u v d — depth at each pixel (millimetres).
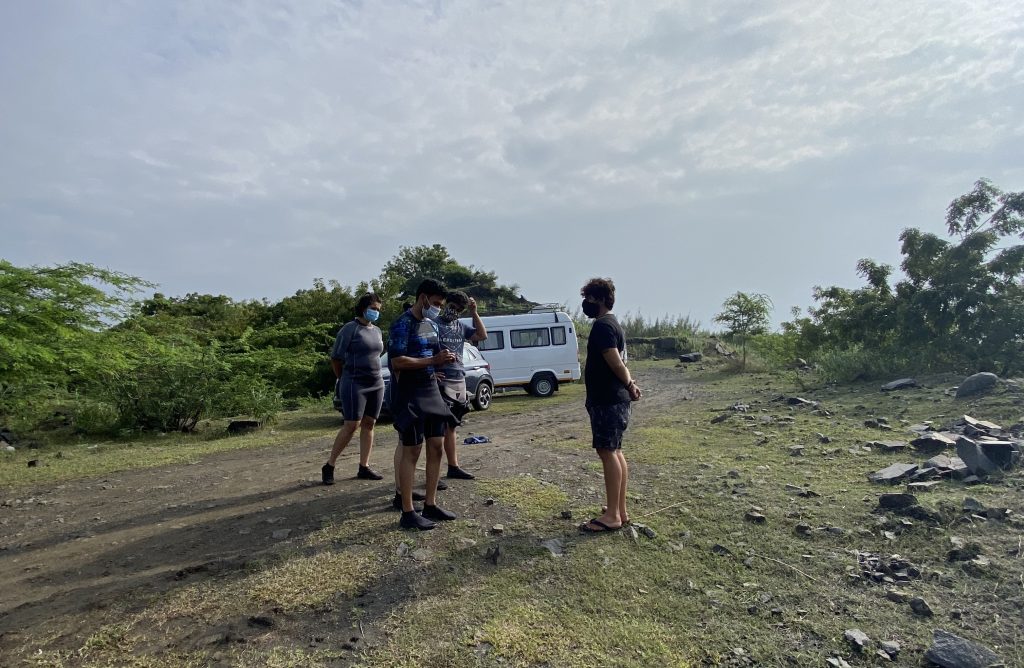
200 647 3271
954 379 10406
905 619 3455
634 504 5281
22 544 5129
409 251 39375
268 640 3312
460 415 6121
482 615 3514
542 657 3146
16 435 11367
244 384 13148
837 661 3119
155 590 3916
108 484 7430
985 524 4371
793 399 10234
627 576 3965
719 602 3678
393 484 6230
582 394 17172
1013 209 11258
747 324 20969
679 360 25516
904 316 12000
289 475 7141
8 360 10047
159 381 12031
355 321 6363
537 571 4016
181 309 22844
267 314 23438
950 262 11508
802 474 6008
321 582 3891
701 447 7484
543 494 5609
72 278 10961
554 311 17812
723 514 4949
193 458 9109
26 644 3361
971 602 3557
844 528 4551
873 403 9328
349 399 6258
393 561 4168
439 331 5672
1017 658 3070
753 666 3107
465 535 4613
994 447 5453
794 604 3639
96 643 3328
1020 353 10484
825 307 16109
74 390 12797
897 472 5641
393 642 3273
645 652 3205
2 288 10305
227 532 4941
